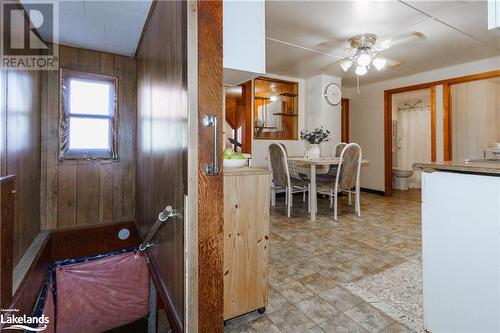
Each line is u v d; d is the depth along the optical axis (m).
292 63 4.40
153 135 1.96
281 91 5.45
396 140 7.02
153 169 1.96
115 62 3.07
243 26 1.50
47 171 2.76
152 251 2.06
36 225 2.49
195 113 1.09
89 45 2.80
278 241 2.82
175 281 1.33
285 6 2.61
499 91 5.43
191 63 1.08
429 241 1.38
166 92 1.52
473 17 2.80
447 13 2.73
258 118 5.23
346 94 6.14
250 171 1.54
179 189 1.24
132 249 2.58
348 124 6.17
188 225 1.10
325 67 4.31
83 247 2.89
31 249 2.10
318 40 3.42
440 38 3.33
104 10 2.05
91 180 2.98
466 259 1.22
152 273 1.98
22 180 1.91
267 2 2.54
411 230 3.19
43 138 2.73
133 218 3.18
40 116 2.64
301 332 1.44
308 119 5.43
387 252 2.52
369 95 5.73
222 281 1.18
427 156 6.53
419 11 2.69
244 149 5.06
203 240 1.13
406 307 1.65
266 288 1.60
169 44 1.44
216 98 1.13
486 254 1.15
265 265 1.60
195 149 1.10
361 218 3.74
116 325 2.41
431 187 1.36
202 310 1.14
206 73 1.11
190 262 1.10
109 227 3.03
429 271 1.38
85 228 2.90
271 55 4.01
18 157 1.80
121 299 2.40
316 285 1.92
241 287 1.52
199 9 1.10
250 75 1.63
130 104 3.17
